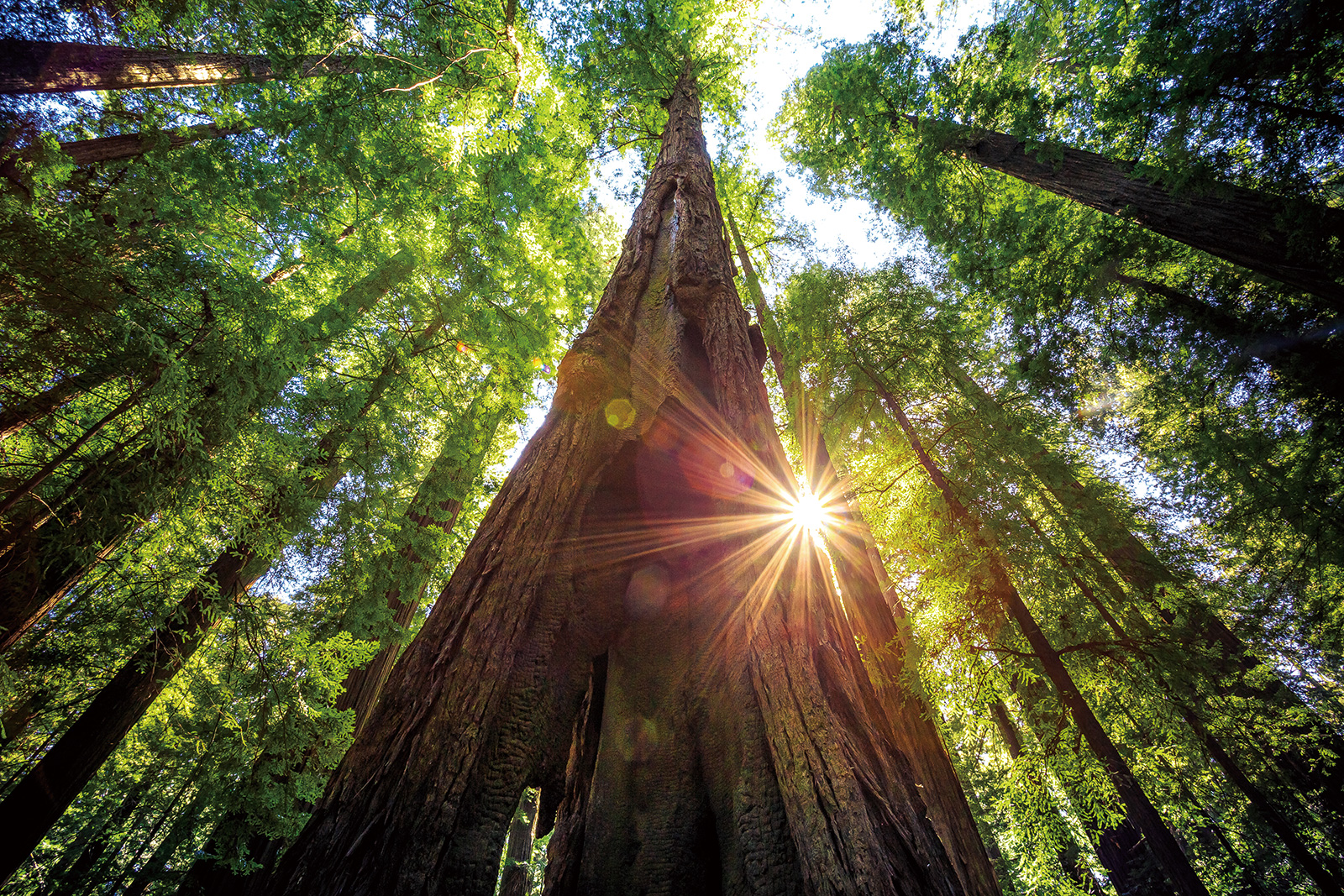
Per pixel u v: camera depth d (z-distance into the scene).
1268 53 4.38
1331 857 7.52
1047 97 7.38
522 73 10.35
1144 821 6.48
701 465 3.63
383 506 7.09
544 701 2.27
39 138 3.99
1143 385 8.48
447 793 1.76
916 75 9.34
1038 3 8.76
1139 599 7.02
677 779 2.47
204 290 4.00
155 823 12.02
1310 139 4.61
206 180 5.32
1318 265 4.84
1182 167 5.09
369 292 7.16
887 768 1.88
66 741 5.59
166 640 5.82
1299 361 6.61
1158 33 4.86
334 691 5.13
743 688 2.41
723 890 1.98
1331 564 7.12
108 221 4.12
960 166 9.84
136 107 4.97
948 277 10.27
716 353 4.18
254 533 4.80
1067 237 8.37
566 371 3.77
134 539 4.89
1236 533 7.79
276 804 4.59
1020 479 6.88
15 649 5.28
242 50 5.75
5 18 4.62
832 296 9.45
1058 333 8.18
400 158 7.02
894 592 6.63
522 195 9.20
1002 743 8.37
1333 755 7.01
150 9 5.12
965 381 8.48
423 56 7.51
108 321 3.54
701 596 3.28
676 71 12.87
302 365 5.14
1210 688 6.26
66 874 11.89
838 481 7.28
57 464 3.84
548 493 2.96
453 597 2.47
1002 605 6.17
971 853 3.78
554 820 2.93
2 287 3.27
